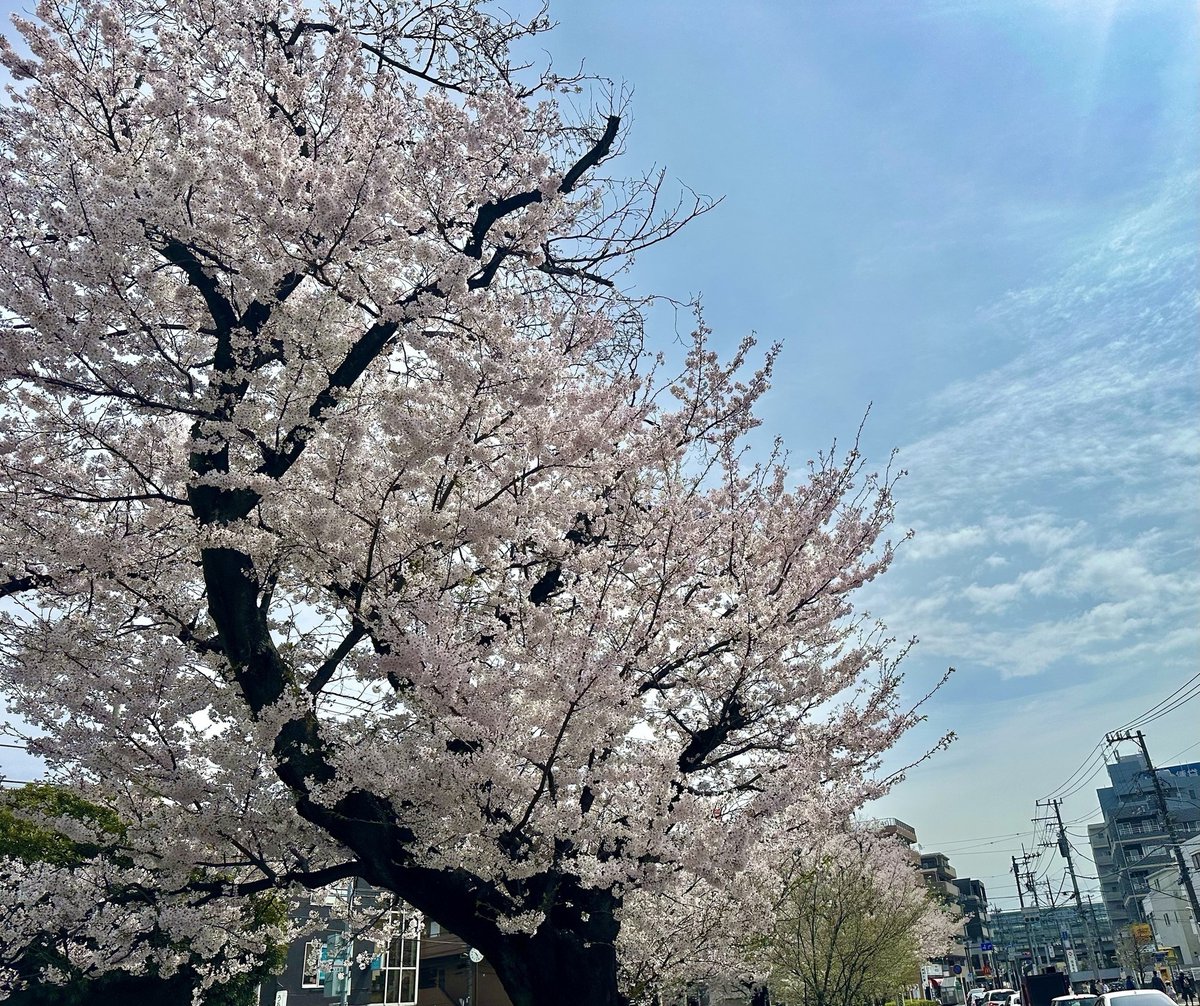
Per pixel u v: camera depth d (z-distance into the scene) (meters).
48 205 4.87
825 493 7.56
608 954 5.70
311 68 6.85
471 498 6.09
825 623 7.30
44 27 5.67
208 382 5.71
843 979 14.59
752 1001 13.88
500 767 4.91
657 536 6.22
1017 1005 37.19
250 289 5.61
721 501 7.48
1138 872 66.06
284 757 5.23
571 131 8.17
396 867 5.27
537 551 6.50
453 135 6.54
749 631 6.25
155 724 5.15
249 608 5.54
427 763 5.09
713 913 7.68
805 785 5.80
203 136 5.42
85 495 5.69
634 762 5.65
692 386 7.60
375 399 6.01
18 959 6.09
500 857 5.14
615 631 5.66
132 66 5.83
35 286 4.98
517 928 5.12
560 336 6.91
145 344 5.68
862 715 7.03
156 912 5.23
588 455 6.27
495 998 30.66
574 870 5.17
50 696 5.00
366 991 22.78
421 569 6.04
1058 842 50.19
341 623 6.54
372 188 5.39
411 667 5.02
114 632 5.54
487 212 6.90
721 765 7.26
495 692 5.05
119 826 12.34
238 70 6.59
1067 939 74.06
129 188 4.89
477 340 5.73
